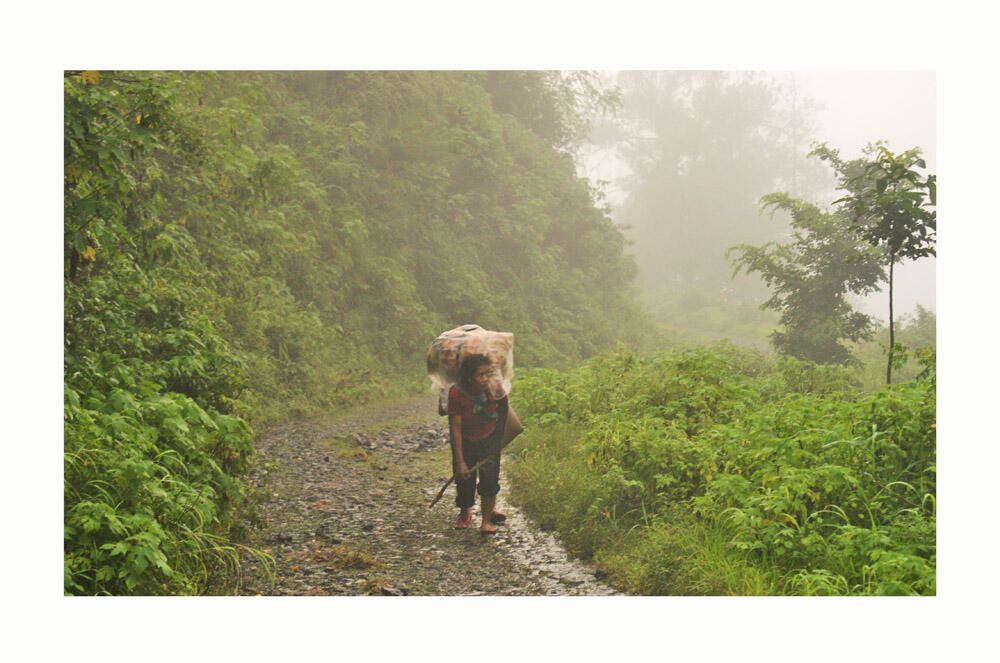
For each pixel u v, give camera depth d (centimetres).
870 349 2019
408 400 1442
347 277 1798
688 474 566
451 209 2355
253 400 942
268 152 1538
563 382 1050
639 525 535
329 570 503
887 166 809
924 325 2119
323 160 1783
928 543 434
